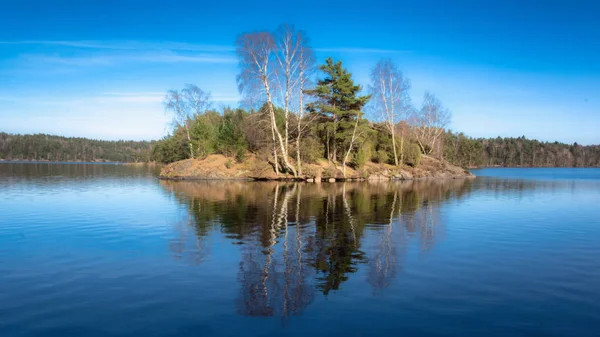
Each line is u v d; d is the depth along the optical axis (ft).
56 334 14.87
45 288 19.90
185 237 32.30
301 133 122.21
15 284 20.49
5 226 36.91
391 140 150.51
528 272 23.09
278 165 119.96
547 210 51.80
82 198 60.90
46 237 32.09
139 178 117.29
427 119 199.11
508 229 37.17
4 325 15.62
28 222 39.11
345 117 129.39
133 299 18.38
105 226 37.06
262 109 122.21
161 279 21.34
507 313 17.01
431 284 20.72
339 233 34.47
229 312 16.90
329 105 127.95
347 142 126.31
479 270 23.40
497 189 90.22
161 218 41.93
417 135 193.47
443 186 99.66
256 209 49.57
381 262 25.00
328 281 21.11
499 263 25.00
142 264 24.23
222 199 61.05
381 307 17.52
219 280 21.20
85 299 18.40
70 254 26.66
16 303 17.92
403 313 16.89
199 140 144.77
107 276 21.86
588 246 30.14
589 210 51.98
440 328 15.44
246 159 126.00
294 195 69.41
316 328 15.37
